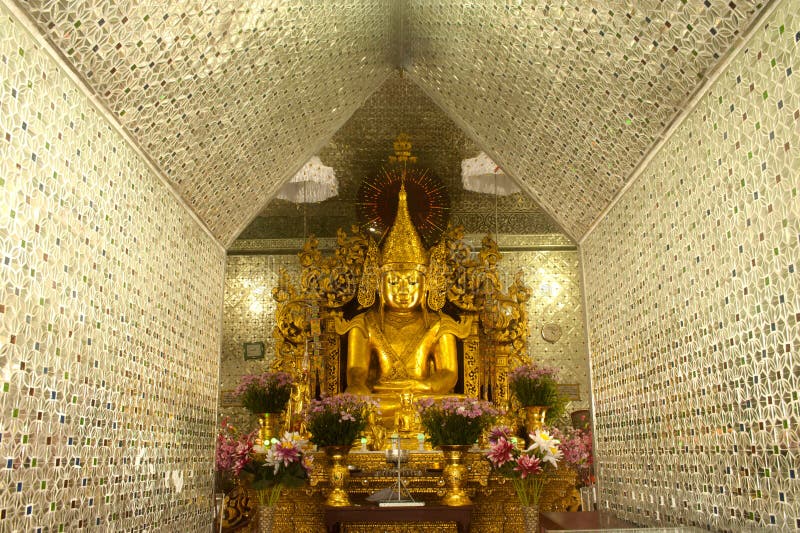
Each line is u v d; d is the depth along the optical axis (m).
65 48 2.76
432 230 10.59
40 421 2.66
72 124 2.92
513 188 10.81
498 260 9.94
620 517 4.69
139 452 3.72
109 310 3.32
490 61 4.79
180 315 4.48
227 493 8.50
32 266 2.59
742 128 2.85
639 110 3.70
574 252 10.80
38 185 2.63
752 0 2.62
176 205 4.38
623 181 4.36
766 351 2.74
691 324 3.44
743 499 2.96
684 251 3.50
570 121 4.39
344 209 10.95
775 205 2.62
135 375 3.67
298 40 4.43
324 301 9.73
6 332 2.41
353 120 10.49
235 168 4.88
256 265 10.80
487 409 7.00
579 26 3.63
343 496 6.62
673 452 3.74
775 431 2.69
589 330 5.37
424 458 7.38
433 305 9.44
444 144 10.73
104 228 3.26
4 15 2.39
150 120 3.59
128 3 2.87
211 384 5.22
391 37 6.25
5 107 2.40
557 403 9.41
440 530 7.05
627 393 4.49
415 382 8.90
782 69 2.53
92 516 3.12
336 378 9.52
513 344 9.59
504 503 7.37
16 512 2.48
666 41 3.17
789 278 2.55
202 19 3.37
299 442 6.65
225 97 4.09
